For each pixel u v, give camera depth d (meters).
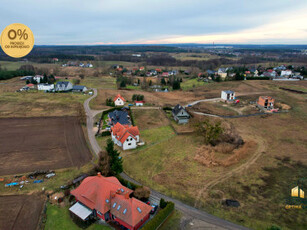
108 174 45.34
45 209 35.75
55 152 54.28
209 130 60.97
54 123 72.31
